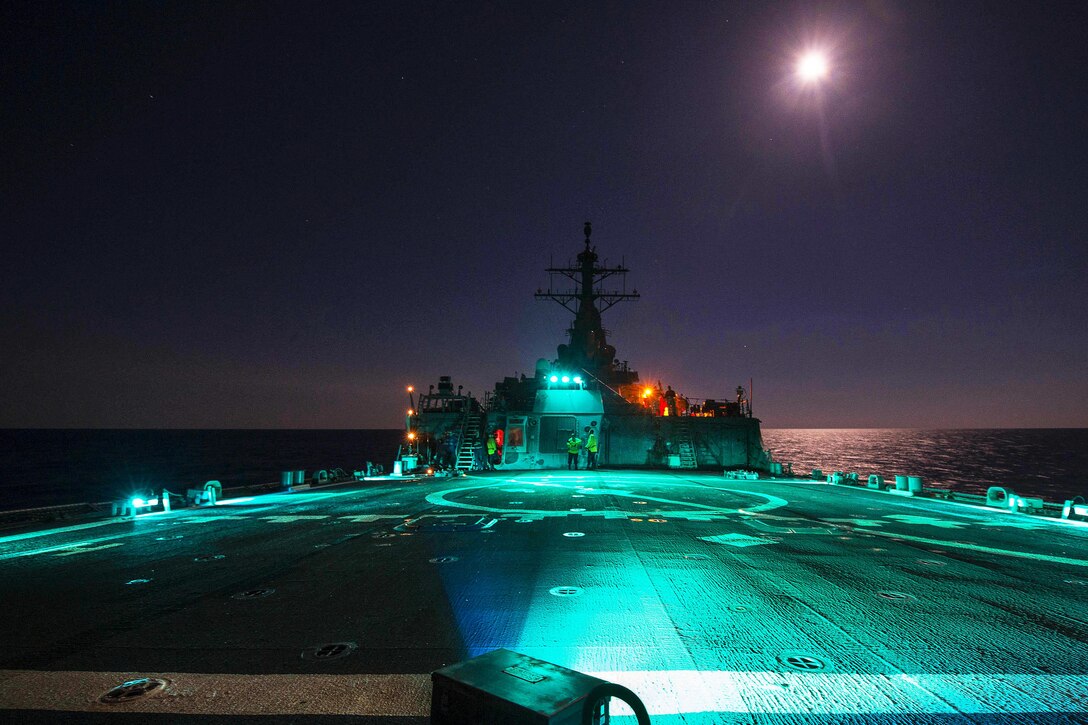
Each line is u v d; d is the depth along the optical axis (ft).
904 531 41.19
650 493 66.54
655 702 14.11
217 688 15.10
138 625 20.39
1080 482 243.40
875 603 22.62
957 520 47.96
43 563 31.55
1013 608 22.02
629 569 28.53
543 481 83.46
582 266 133.08
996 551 33.86
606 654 17.26
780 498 63.26
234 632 19.54
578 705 8.44
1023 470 311.88
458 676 9.39
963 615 21.09
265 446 567.18
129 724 13.20
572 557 31.50
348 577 27.40
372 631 19.48
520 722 8.14
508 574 27.61
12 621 20.97
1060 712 13.67
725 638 18.63
